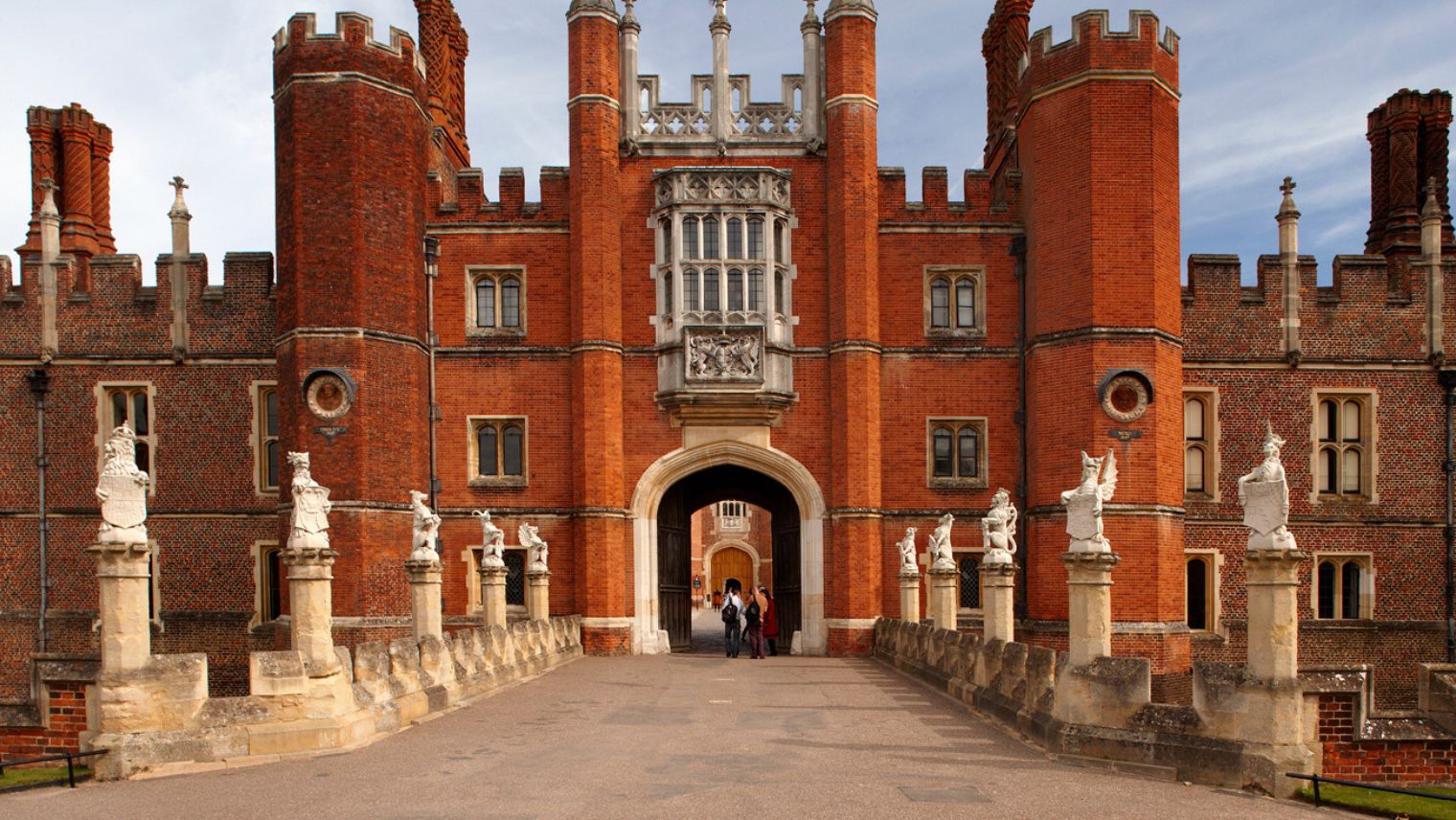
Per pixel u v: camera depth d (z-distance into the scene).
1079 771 12.41
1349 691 13.34
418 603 19.08
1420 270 30.14
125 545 12.95
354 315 26.30
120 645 12.94
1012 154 31.98
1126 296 26.75
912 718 16.36
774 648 29.94
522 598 28.83
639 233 29.53
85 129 35.56
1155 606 26.11
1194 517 29.39
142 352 29.55
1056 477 27.33
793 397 29.08
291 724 13.44
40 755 14.91
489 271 29.33
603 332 28.73
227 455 29.33
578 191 28.98
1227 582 29.30
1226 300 29.84
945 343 29.31
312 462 26.08
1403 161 32.88
